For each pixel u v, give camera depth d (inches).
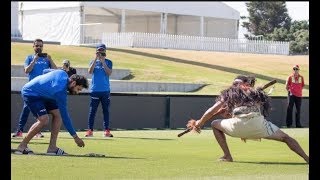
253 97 429.1
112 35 1839.3
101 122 804.6
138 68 1304.1
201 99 866.8
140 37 1817.2
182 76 1275.8
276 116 928.9
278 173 393.4
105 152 508.7
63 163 420.8
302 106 941.8
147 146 573.3
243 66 1451.8
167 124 847.1
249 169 410.3
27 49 1282.0
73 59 1275.8
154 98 840.3
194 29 2434.8
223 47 1924.2
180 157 478.3
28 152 468.4
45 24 2005.4
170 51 1668.3
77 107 785.6
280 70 1428.4
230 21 2300.7
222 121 446.3
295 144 433.4
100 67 677.3
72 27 1929.1
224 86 1205.1
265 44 1892.2
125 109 820.6
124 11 2106.3
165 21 2201.0
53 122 470.3
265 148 562.9
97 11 2219.5
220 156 488.4
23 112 629.3
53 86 455.8
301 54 1857.8
